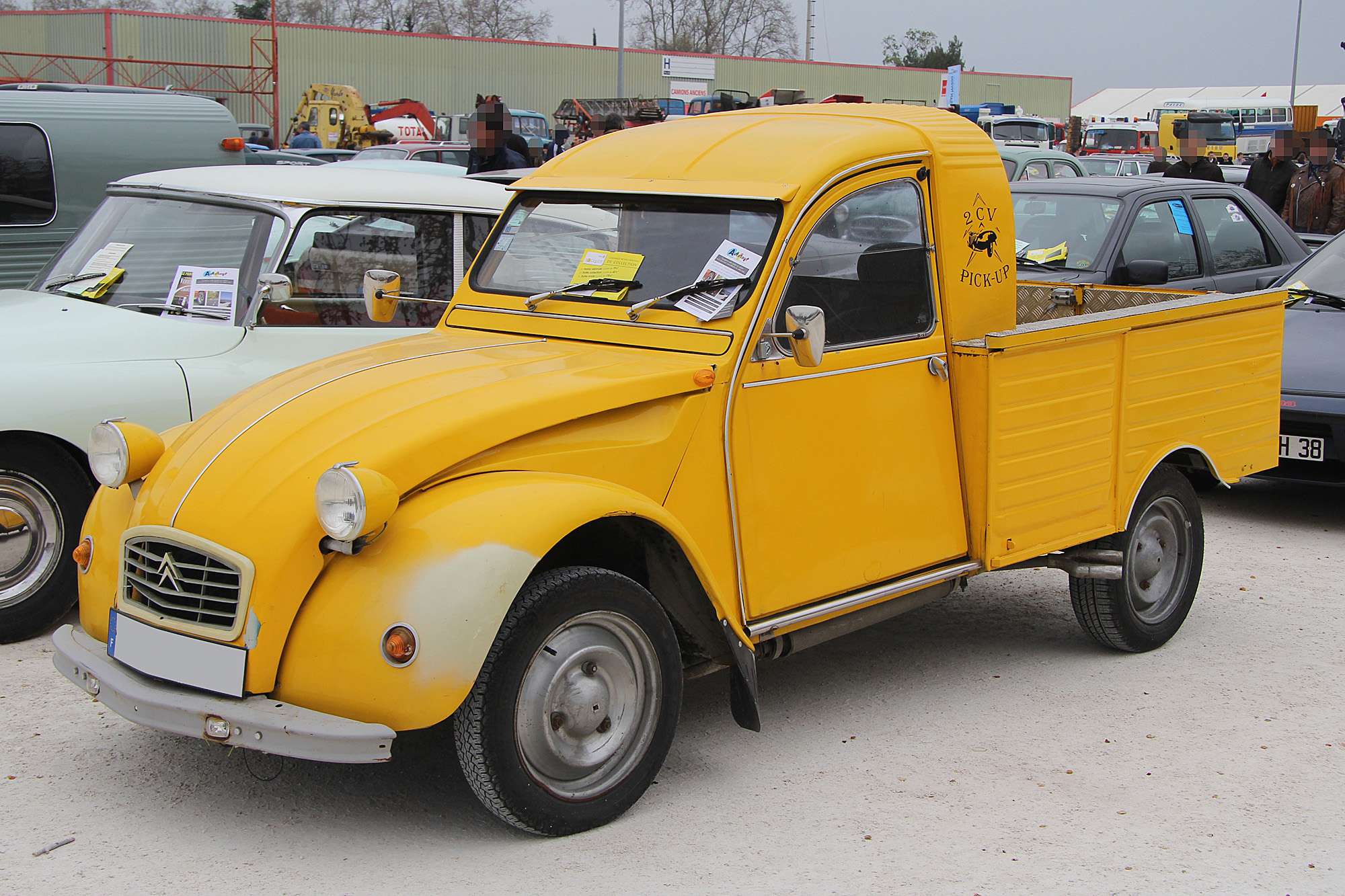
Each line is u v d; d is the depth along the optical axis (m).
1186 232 8.92
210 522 3.39
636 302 4.15
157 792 3.83
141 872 3.35
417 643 3.16
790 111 4.79
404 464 3.35
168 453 3.79
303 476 3.38
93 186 8.06
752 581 3.93
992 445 4.45
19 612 5.01
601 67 47.97
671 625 3.78
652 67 48.97
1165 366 5.12
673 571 3.78
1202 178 13.27
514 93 46.34
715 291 3.97
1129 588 5.15
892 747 4.29
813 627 4.16
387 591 3.21
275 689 3.32
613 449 3.66
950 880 3.38
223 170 6.02
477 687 3.28
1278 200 12.76
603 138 4.84
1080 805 3.85
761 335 3.92
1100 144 36.84
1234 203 9.43
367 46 42.97
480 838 3.57
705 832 3.62
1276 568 6.65
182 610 3.43
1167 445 5.18
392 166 10.99
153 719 3.38
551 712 3.47
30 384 4.89
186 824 3.63
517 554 3.27
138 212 5.92
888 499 4.32
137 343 5.23
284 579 3.29
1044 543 4.71
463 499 3.34
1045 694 4.82
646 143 4.62
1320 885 3.39
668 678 3.73
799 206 4.00
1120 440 4.95
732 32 75.69
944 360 4.50
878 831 3.65
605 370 3.82
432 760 4.12
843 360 4.15
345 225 5.66
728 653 3.95
